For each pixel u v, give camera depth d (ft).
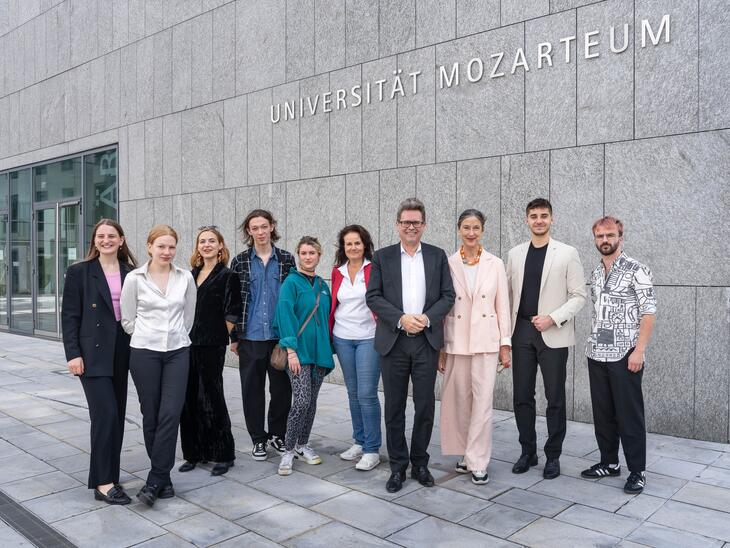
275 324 15.90
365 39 24.71
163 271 13.91
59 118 41.04
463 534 11.60
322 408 21.50
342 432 18.58
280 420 16.75
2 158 46.73
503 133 20.95
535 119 20.21
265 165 28.66
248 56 29.27
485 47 21.33
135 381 13.61
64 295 13.33
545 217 14.62
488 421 14.29
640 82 18.17
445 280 14.24
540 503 13.01
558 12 19.66
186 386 14.12
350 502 13.23
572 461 15.69
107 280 13.65
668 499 13.15
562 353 14.48
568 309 14.23
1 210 47.83
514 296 15.05
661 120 17.85
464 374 14.65
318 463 15.74
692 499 13.15
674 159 17.65
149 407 13.58
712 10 16.99
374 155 24.52
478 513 12.54
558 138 19.75
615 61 18.60
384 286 14.14
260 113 28.81
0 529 12.02
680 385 17.58
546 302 14.57
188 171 32.37
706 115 17.13
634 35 18.24
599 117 18.94
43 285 43.47
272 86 28.22
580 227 19.34
